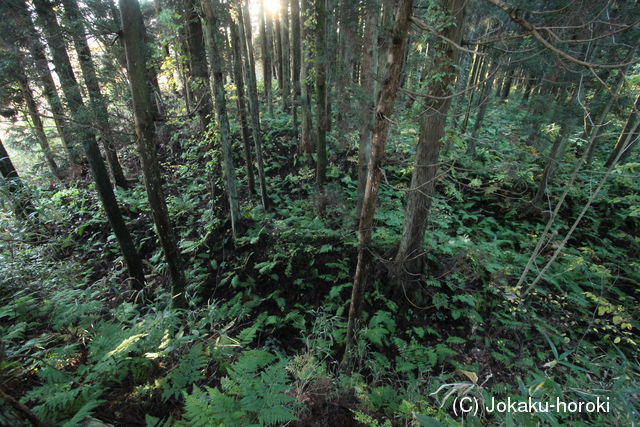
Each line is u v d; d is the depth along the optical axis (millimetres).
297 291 5957
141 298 5910
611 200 7793
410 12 2328
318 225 6926
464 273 5844
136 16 3471
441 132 4602
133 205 8422
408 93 2549
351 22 5754
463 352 4934
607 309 4949
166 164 10125
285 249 6461
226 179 6539
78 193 9031
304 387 3584
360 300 3826
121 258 7027
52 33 4328
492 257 6285
